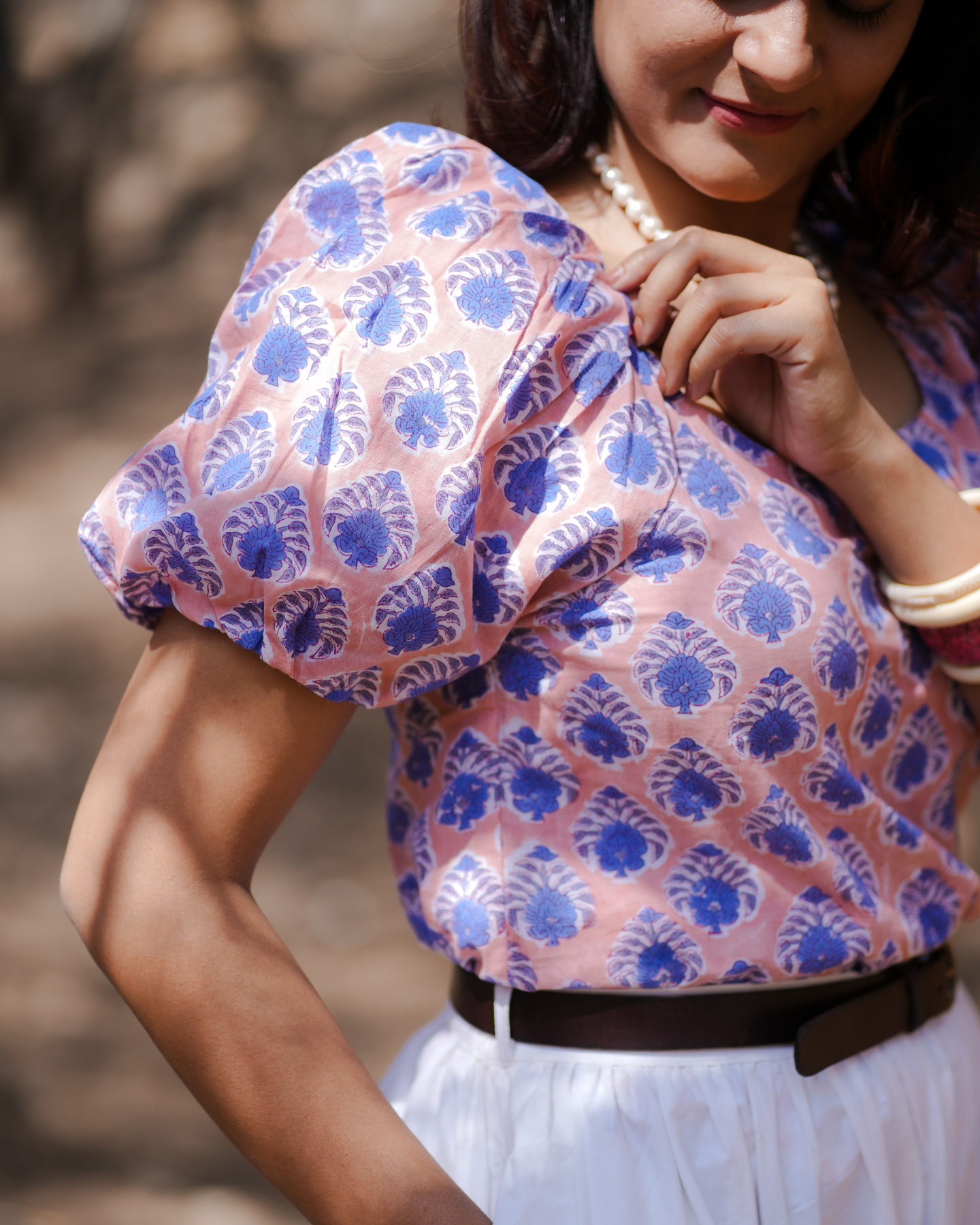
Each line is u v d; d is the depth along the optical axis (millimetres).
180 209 9609
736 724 914
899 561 1005
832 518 1008
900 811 1051
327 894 3938
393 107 9883
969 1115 1098
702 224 1085
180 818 856
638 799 933
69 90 8922
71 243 8852
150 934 842
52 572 5918
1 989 3449
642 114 991
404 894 1051
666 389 946
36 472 6797
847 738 981
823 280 1177
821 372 949
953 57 1104
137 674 894
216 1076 843
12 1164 2756
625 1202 927
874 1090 1004
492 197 915
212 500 845
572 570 902
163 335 8227
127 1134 2895
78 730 4828
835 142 1020
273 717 863
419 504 849
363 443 845
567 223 934
